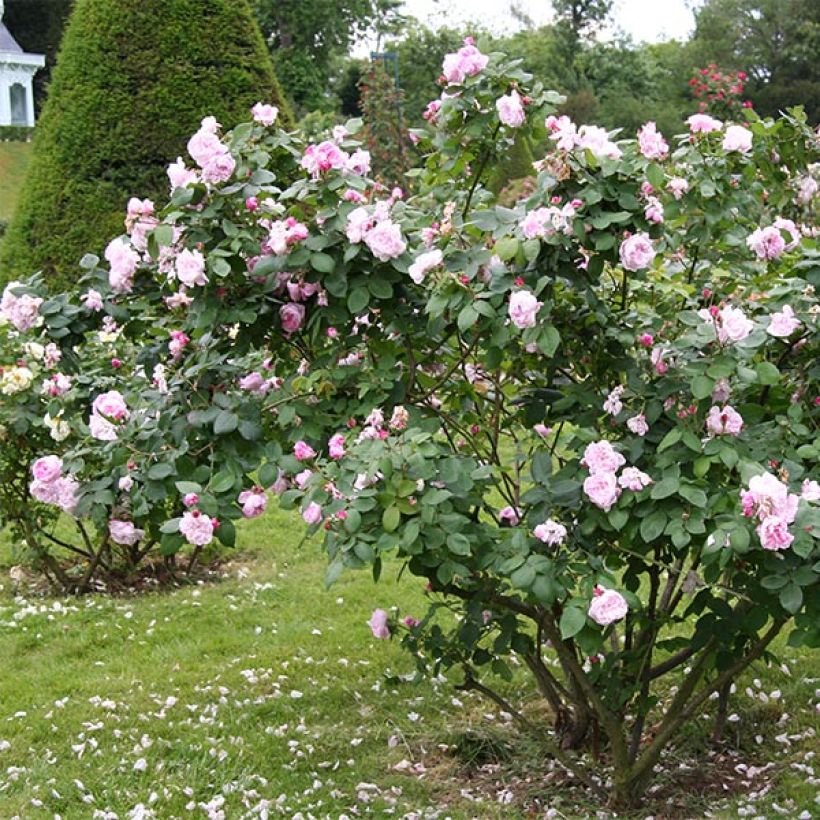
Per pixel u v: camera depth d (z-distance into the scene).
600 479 2.70
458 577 3.04
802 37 33.88
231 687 4.17
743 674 4.13
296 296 3.14
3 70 34.09
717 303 3.14
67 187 7.97
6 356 4.92
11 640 4.65
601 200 2.85
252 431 3.07
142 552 5.50
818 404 3.04
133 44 7.95
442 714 3.87
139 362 3.62
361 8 32.97
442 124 3.15
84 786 3.33
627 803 3.20
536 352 3.10
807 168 3.78
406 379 3.29
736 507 2.61
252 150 3.14
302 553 6.02
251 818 3.12
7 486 5.23
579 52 36.50
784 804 3.18
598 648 2.68
